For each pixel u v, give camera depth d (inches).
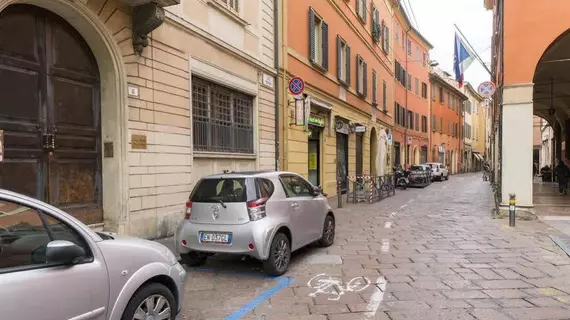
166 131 323.3
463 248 300.4
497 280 219.9
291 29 560.7
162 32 319.3
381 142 913.5
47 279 104.1
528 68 450.3
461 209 547.8
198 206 239.5
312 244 319.0
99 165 286.4
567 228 382.0
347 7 779.4
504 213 459.2
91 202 280.4
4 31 226.1
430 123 1712.6
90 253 119.6
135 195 293.7
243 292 205.0
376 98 1010.7
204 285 216.8
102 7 267.9
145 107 303.3
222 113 416.8
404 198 719.1
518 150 455.2
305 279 226.5
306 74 606.2
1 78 224.2
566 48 545.3
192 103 367.6
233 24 421.1
